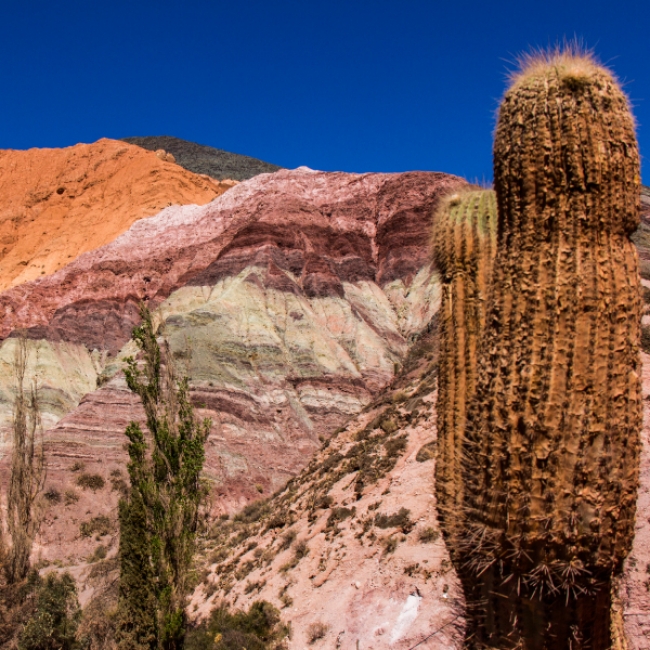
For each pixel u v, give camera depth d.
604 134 4.39
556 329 4.23
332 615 15.61
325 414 43.19
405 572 15.24
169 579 16.81
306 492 24.39
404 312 51.31
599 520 4.08
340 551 18.00
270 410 41.72
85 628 19.59
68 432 39.28
